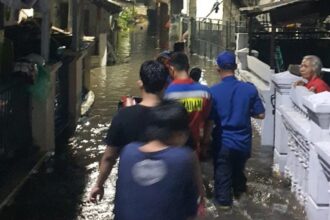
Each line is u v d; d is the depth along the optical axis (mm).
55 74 9750
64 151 9945
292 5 14320
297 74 8766
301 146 7137
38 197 7582
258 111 6816
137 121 4520
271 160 9266
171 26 36406
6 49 7926
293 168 7688
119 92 16516
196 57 28984
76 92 11672
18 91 8156
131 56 27047
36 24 11625
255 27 19406
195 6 33250
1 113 7418
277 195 7520
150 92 4574
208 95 6199
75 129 11641
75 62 11453
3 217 6828
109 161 4664
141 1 55500
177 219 3395
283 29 18062
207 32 28266
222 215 6836
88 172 8750
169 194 3381
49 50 9727
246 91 6762
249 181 8086
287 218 6797
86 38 15500
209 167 8711
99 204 7367
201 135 6457
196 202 3521
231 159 6871
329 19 19422
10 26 10547
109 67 22406
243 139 6789
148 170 3428
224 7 29359
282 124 8461
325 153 5770
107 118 12773
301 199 7133
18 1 7723
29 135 8844
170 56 6699
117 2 27250
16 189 7281
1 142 7500
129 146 3584
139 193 3410
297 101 7855
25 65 8211
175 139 3580
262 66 11883
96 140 10797
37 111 8906
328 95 6387
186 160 3436
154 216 3369
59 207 7254
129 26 47375
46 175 8516
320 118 6230
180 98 6039
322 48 16922
